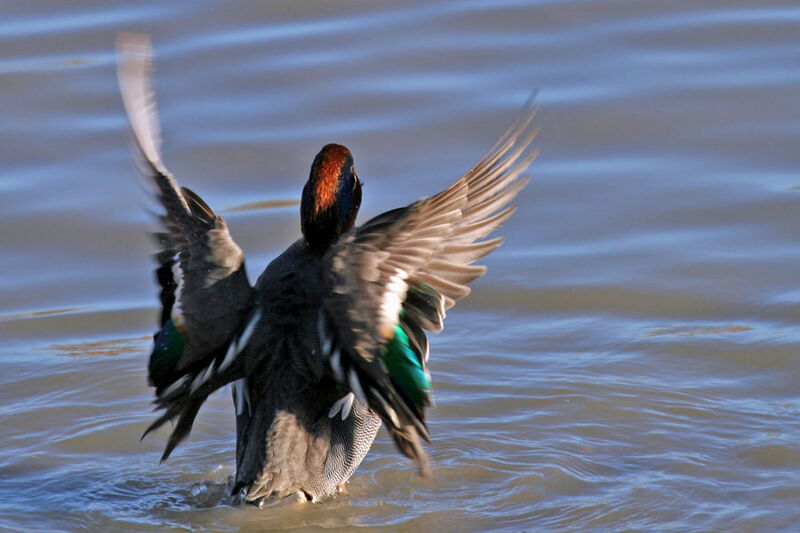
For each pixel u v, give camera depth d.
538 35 17.00
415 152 14.74
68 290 13.08
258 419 8.54
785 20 17.06
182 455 10.34
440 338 12.09
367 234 7.66
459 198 7.85
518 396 10.98
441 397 11.00
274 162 14.82
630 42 16.73
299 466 8.50
